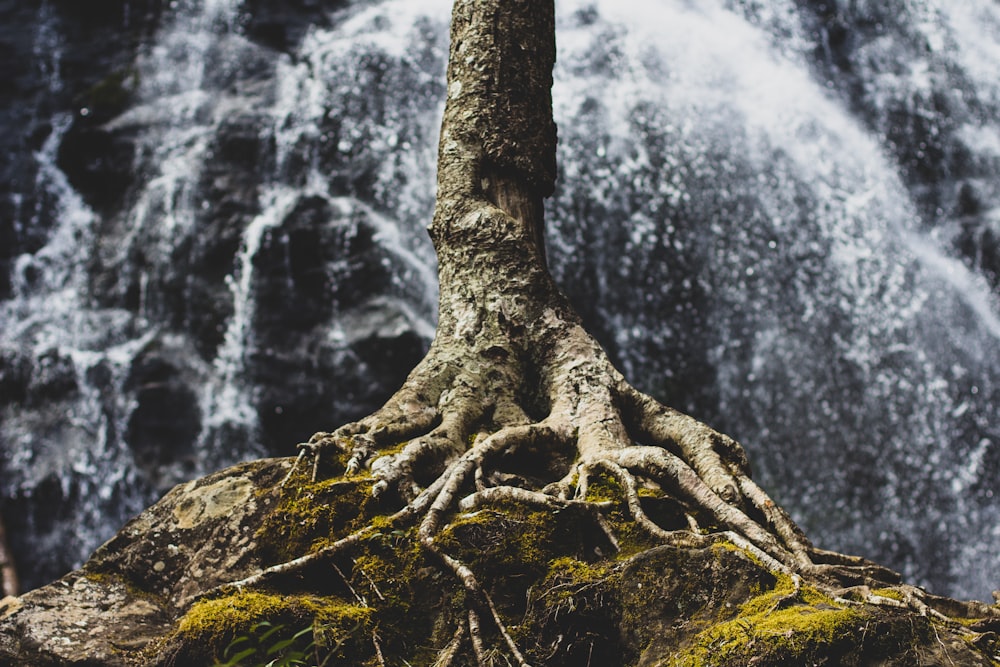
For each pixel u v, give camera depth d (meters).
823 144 13.14
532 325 3.65
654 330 12.09
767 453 11.80
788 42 14.16
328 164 12.30
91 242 12.55
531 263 3.75
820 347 12.16
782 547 2.65
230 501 3.14
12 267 12.63
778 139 13.05
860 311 12.34
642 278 12.20
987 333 12.30
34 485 11.02
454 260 3.81
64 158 12.94
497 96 4.02
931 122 13.56
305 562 2.70
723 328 12.20
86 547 10.86
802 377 12.04
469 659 2.44
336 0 14.09
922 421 11.92
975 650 2.16
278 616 2.45
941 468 11.75
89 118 12.88
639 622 2.42
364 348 10.83
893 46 14.34
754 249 12.48
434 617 2.58
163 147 12.59
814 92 13.55
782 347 12.14
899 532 11.43
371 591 2.62
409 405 3.39
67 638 2.68
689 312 12.20
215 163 12.23
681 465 2.91
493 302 3.67
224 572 2.87
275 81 13.06
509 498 2.74
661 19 13.91
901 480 11.66
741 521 2.73
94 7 13.92
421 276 11.69
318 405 10.79
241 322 11.20
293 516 2.89
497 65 4.07
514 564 2.58
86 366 11.39
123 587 2.98
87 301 12.21
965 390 12.10
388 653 2.50
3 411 11.62
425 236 12.01
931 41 14.55
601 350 3.61
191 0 13.98
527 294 3.69
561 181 12.30
